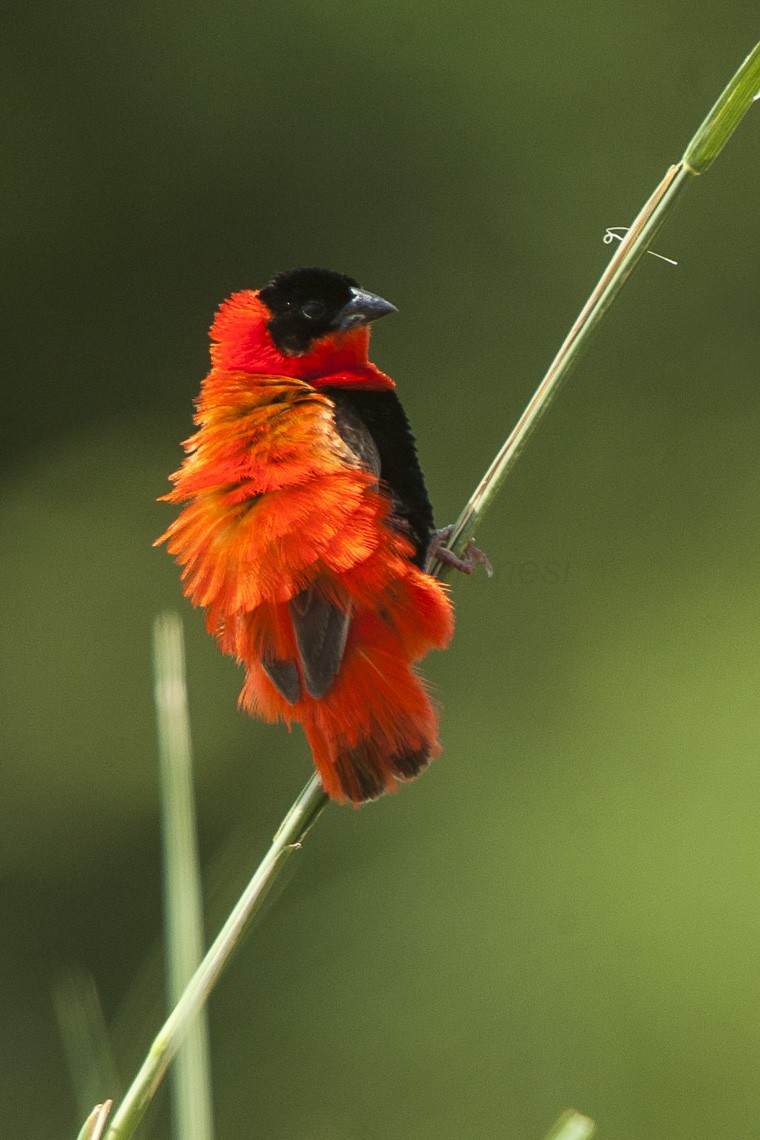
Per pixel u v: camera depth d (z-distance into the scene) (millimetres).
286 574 4789
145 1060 3564
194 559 5043
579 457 15672
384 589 4820
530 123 16938
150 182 17281
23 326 17234
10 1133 13008
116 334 17266
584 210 16797
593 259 16688
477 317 16719
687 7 16969
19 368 17219
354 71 17047
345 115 17062
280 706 4957
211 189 17219
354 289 5953
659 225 4637
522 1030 11570
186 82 17219
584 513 15383
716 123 4441
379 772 4738
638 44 16953
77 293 17281
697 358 16125
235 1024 11562
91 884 15820
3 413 17141
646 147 16875
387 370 16719
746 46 16953
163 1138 9914
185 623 16531
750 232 16500
